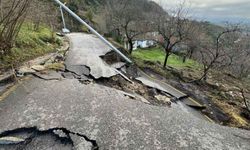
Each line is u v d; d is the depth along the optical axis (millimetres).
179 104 8094
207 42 17812
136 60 15180
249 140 4074
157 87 9055
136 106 4832
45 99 4645
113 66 10023
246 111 9102
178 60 26406
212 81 15617
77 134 3627
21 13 5926
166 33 17141
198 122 4508
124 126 3961
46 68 6754
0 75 5336
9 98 4574
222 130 4324
